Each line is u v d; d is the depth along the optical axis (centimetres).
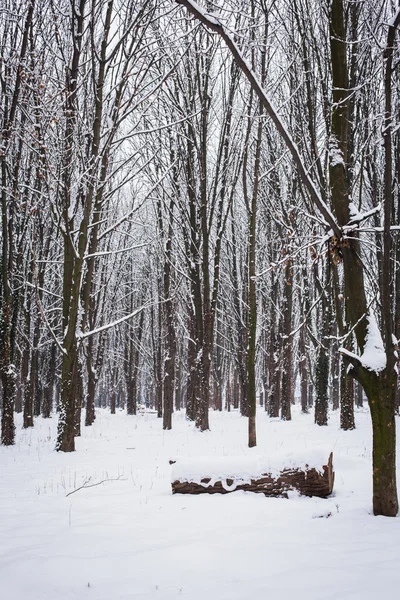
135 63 1134
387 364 517
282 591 314
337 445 1163
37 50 1132
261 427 1794
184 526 493
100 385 5491
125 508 586
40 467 957
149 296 3216
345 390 1528
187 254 2044
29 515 565
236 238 2570
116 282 2733
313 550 400
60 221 1196
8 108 1343
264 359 3039
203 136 1728
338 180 583
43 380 2869
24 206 1381
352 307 566
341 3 591
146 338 3950
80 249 1188
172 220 2053
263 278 2458
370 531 450
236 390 4031
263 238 2406
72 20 1117
